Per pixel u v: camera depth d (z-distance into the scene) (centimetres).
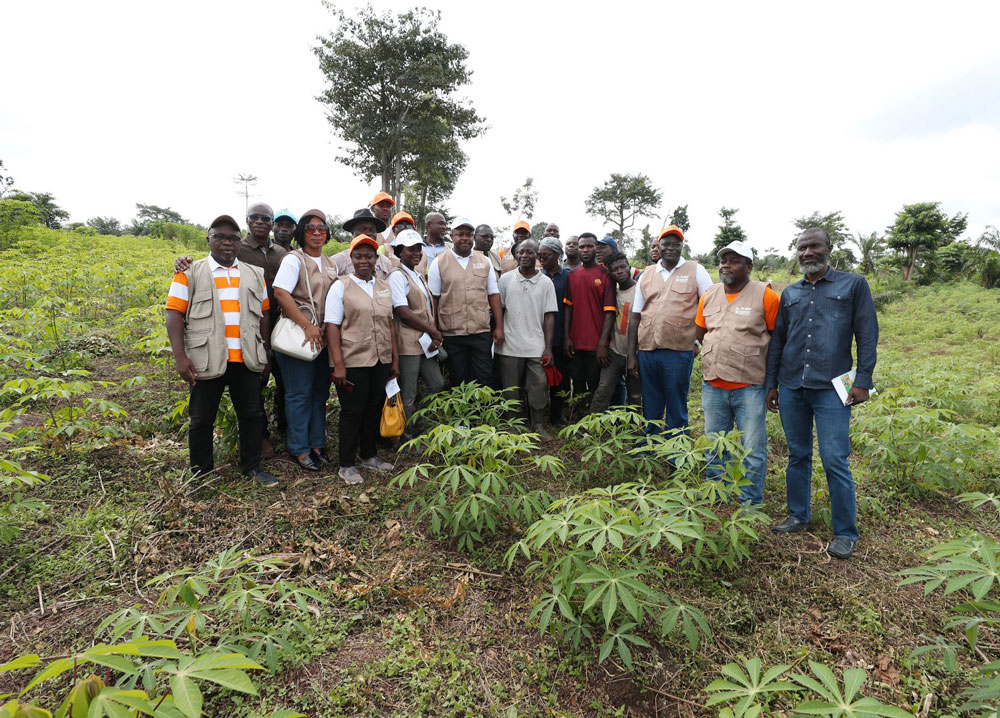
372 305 374
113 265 1041
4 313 594
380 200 538
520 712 205
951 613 268
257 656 209
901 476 412
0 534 271
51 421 414
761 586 285
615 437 373
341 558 285
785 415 335
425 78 2812
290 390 382
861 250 3078
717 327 363
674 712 210
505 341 487
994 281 2236
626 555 243
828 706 155
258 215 401
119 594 252
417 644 235
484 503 312
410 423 438
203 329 331
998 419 548
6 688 200
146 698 122
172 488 315
